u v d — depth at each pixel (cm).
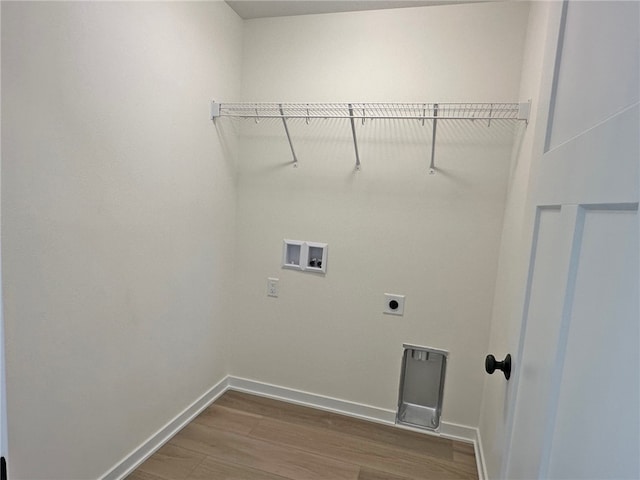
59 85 116
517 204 152
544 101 94
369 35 196
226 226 218
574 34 76
